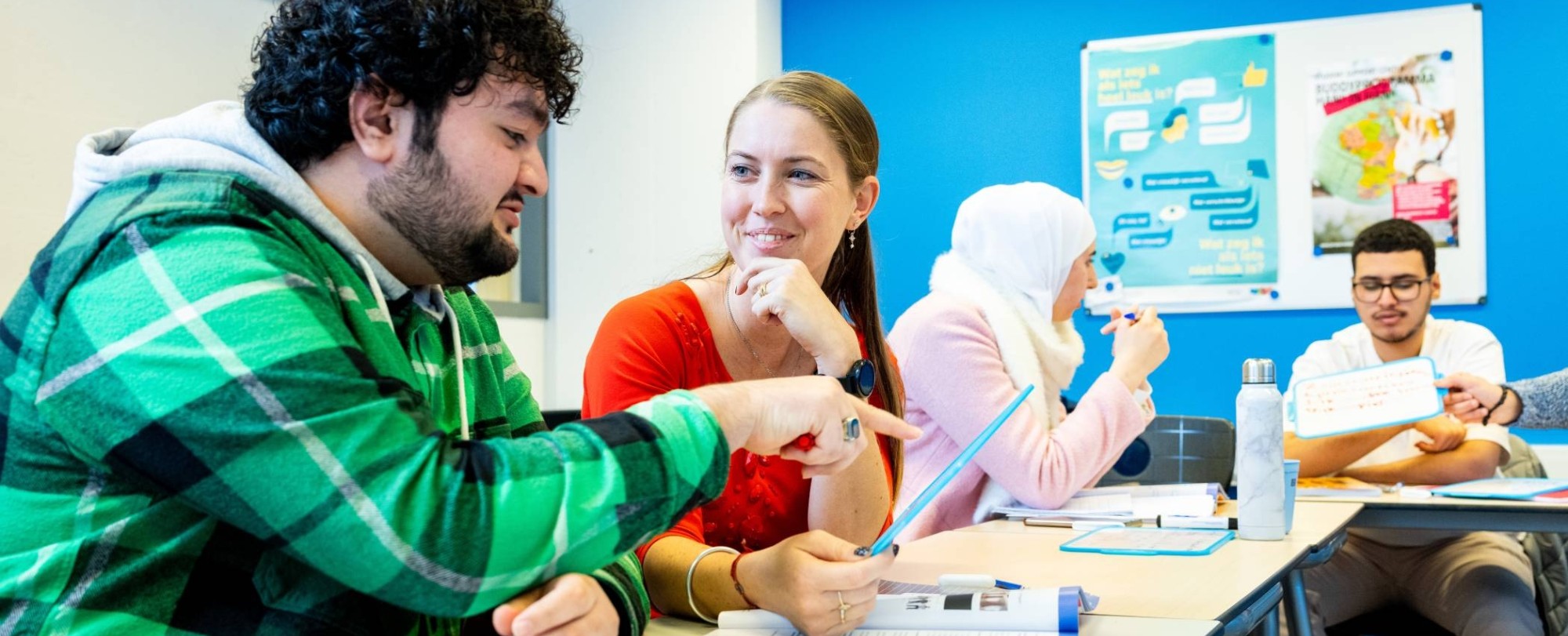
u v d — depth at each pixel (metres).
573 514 0.69
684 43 3.65
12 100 2.28
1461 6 3.18
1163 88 3.43
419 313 0.86
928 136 3.64
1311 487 2.21
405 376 0.79
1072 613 0.92
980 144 3.60
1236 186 3.36
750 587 0.98
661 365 1.27
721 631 0.97
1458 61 3.19
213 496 0.65
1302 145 3.31
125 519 0.69
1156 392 3.44
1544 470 3.06
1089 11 3.50
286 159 0.79
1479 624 2.22
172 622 0.70
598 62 3.73
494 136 0.78
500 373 1.01
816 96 1.34
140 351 0.65
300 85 0.76
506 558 0.67
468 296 1.02
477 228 0.80
